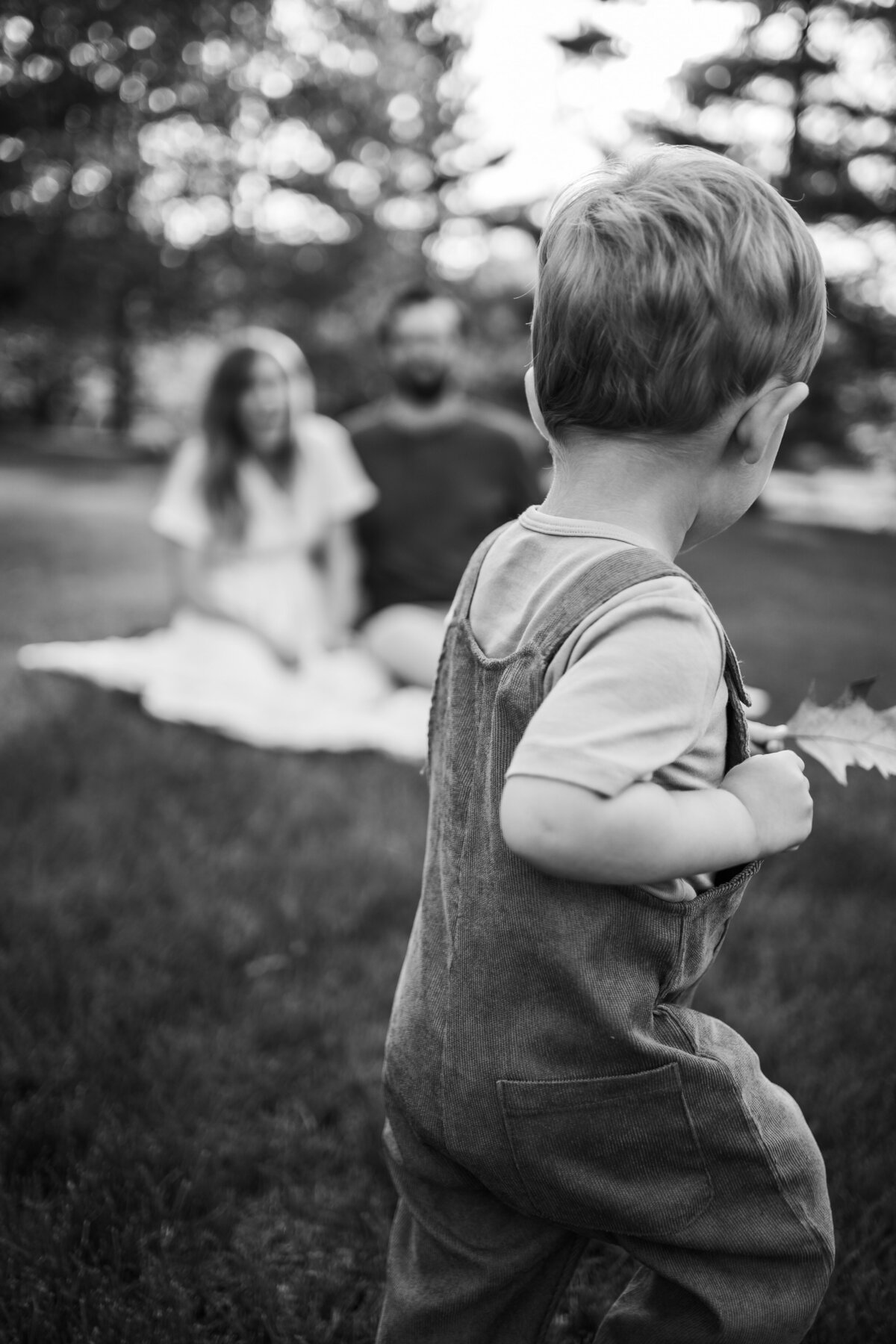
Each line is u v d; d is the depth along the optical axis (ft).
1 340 49.42
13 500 33.55
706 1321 3.48
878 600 24.54
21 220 29.81
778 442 3.34
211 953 7.73
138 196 34.71
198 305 51.03
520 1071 3.35
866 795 11.33
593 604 3.12
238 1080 6.43
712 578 27.20
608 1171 3.39
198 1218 5.49
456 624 3.74
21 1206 5.44
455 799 3.57
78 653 14.10
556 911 3.23
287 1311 4.99
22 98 21.86
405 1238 4.09
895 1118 6.17
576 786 2.88
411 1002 3.81
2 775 10.53
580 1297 5.11
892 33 24.52
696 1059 3.33
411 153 47.67
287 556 14.34
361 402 47.50
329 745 12.06
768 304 3.08
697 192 3.16
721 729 3.36
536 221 36.83
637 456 3.26
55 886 8.50
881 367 40.55
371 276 55.52
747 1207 3.40
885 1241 5.30
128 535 27.45
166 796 10.46
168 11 21.31
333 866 9.12
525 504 14.75
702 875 3.67
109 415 66.28
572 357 3.20
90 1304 4.86
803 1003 7.31
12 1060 6.40
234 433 14.02
